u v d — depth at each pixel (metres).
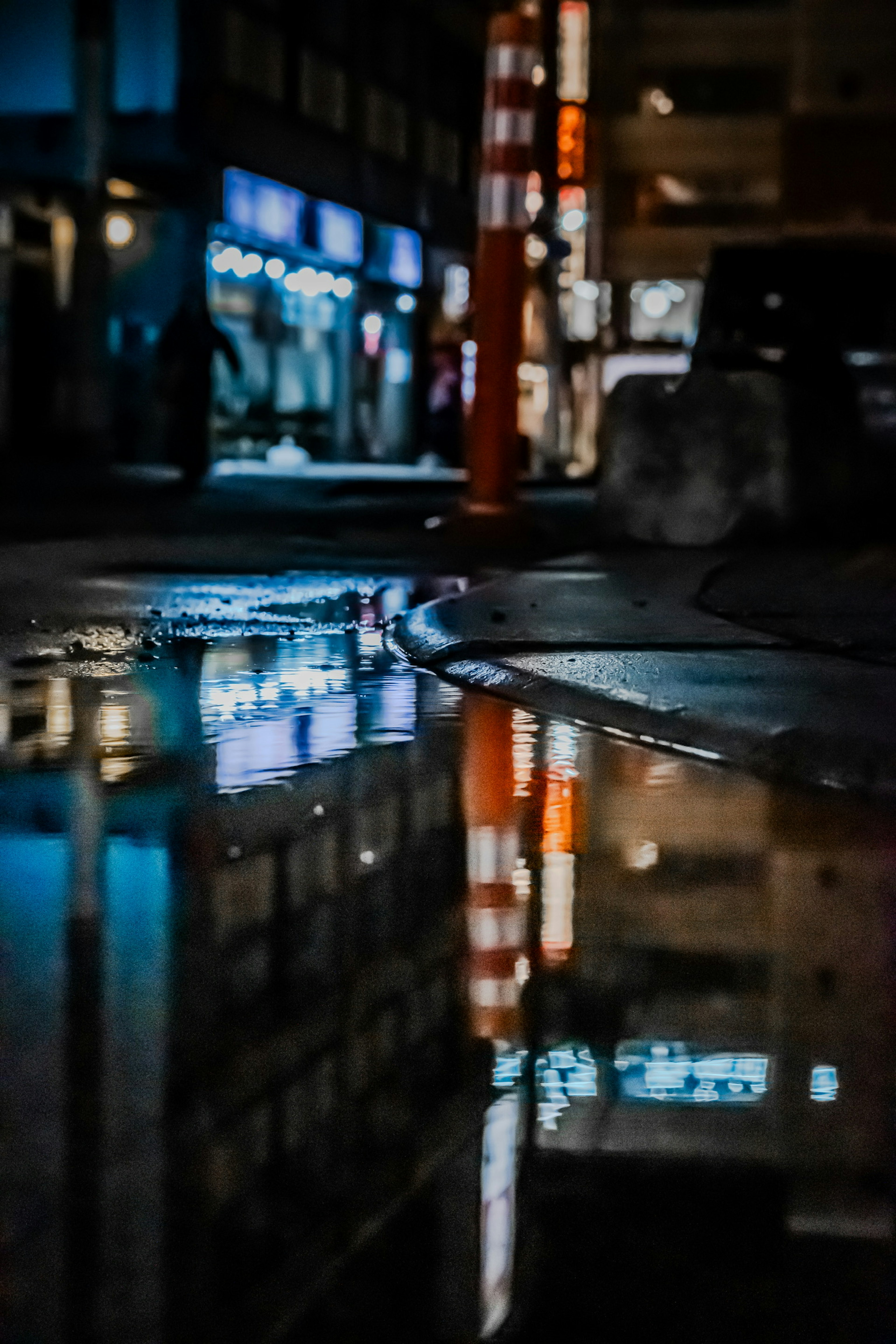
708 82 68.00
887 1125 3.18
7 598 11.88
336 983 3.96
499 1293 2.53
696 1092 3.33
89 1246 2.66
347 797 5.87
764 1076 3.43
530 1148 3.05
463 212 54.28
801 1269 2.62
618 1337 2.43
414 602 12.21
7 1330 2.43
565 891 4.74
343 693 8.16
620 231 69.50
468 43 53.91
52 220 36.78
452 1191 2.86
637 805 5.81
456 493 33.22
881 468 17.72
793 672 7.98
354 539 17.25
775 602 11.01
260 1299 2.51
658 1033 3.66
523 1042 3.60
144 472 34.47
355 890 4.73
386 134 47.69
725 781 6.25
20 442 36.78
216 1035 3.60
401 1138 3.08
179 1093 3.27
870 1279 2.60
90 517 20.97
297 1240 2.69
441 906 4.59
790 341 17.94
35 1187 2.86
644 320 70.38
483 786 6.07
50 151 36.25
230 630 10.53
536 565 14.19
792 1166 2.99
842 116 66.50
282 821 5.49
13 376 36.72
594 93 67.50
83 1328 2.43
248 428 42.62
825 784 6.07
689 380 16.25
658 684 7.60
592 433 70.38
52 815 5.52
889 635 9.29
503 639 9.26
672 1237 2.72
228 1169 2.93
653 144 68.75
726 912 4.57
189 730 7.07
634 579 12.56
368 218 47.16
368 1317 2.46
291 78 41.22
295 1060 3.46
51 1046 3.52
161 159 36.38
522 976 4.04
